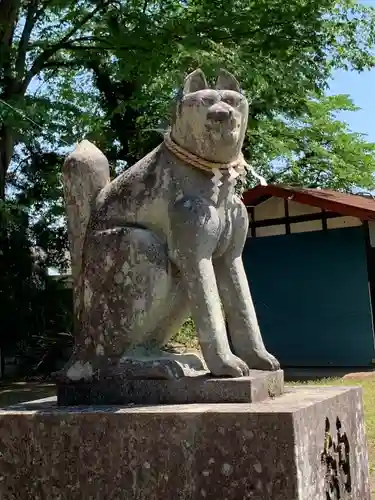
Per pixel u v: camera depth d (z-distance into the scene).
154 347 2.69
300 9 9.05
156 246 2.53
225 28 9.17
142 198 2.59
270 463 2.04
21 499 2.40
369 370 9.40
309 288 10.70
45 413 2.41
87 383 2.59
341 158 16.16
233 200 2.63
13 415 2.46
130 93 11.74
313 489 2.13
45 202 11.15
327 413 2.37
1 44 9.29
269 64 9.21
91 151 2.83
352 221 10.34
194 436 2.15
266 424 2.06
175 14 9.78
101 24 10.13
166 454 2.19
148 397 2.45
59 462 2.36
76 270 2.79
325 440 2.31
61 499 2.34
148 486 2.20
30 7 10.16
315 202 9.92
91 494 2.29
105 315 2.58
